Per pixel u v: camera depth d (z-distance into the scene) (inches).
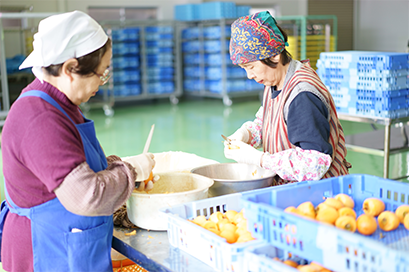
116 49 366.9
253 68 65.7
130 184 49.3
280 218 38.8
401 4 467.5
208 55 389.1
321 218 44.8
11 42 343.3
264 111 73.3
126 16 409.1
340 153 67.3
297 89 62.6
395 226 46.5
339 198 50.0
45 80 48.9
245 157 65.0
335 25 355.9
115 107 393.4
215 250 43.4
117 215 60.1
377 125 298.0
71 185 44.9
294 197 49.0
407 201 49.4
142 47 383.2
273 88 69.8
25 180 47.8
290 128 62.1
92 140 52.6
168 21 390.9
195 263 46.2
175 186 65.4
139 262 50.3
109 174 48.2
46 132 44.9
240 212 51.9
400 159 205.9
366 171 193.9
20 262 51.3
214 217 51.5
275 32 63.1
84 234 49.5
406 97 134.2
